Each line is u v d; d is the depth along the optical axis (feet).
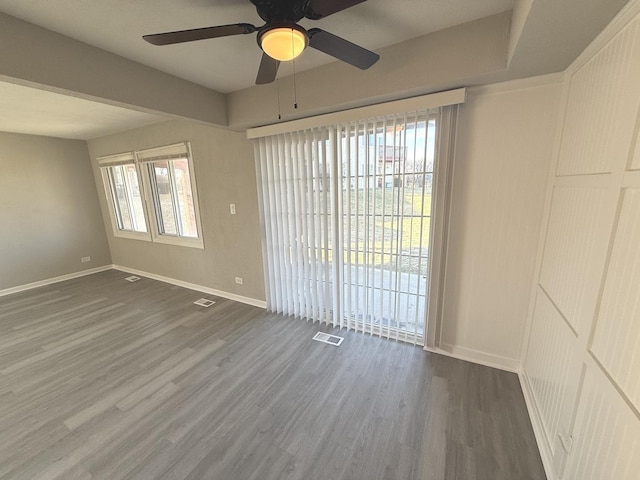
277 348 8.29
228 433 5.47
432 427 5.46
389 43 5.99
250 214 10.70
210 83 7.87
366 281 8.45
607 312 3.31
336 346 8.29
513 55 4.65
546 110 5.63
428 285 7.48
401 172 7.25
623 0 3.13
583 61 4.54
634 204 2.95
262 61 4.93
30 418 5.95
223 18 4.95
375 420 5.67
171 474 4.71
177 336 9.14
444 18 5.12
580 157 4.47
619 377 2.98
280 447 5.15
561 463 4.16
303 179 8.78
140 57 6.30
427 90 6.10
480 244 6.78
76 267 15.76
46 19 4.85
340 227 8.57
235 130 9.68
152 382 6.98
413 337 8.19
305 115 7.84
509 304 6.72
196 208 12.12
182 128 11.53
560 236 5.02
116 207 16.07
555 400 4.60
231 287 12.07
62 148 14.97
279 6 3.82
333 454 4.99
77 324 10.11
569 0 3.18
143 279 15.12
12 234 13.53
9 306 11.78
